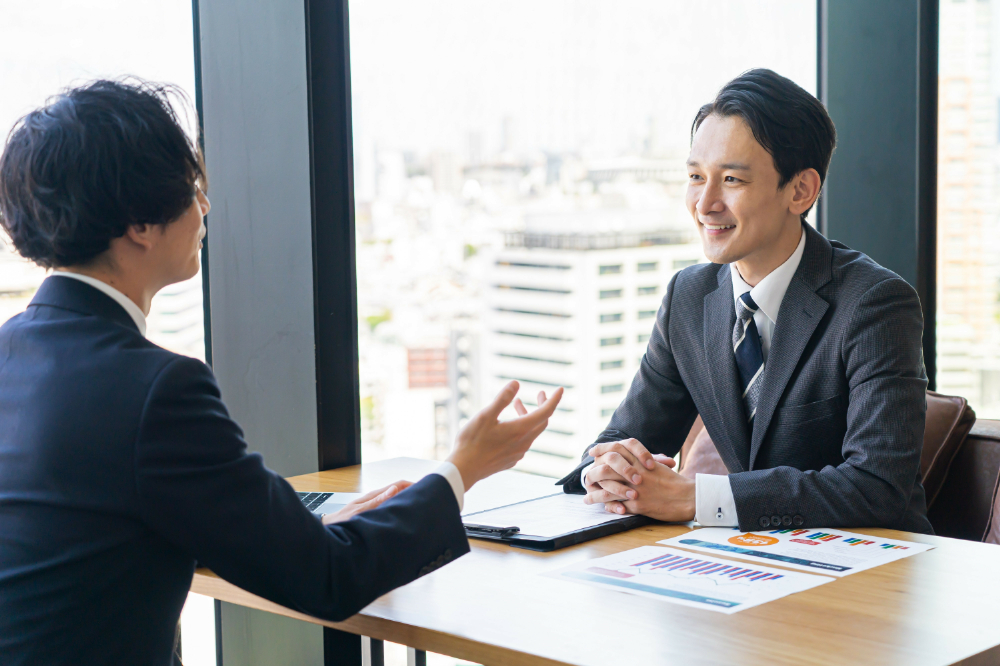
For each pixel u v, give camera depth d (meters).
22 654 0.82
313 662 1.97
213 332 2.00
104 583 0.84
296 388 1.99
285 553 0.88
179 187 0.94
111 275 0.95
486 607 1.05
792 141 1.51
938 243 2.72
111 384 0.85
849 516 1.38
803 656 0.88
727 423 1.68
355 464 2.04
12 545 0.84
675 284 1.85
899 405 1.46
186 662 2.05
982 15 2.70
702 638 0.93
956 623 0.97
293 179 1.95
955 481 1.89
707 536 1.35
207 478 0.85
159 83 0.97
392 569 0.95
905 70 2.64
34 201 0.90
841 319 1.54
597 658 0.89
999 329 2.77
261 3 1.92
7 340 0.92
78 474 0.84
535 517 1.45
